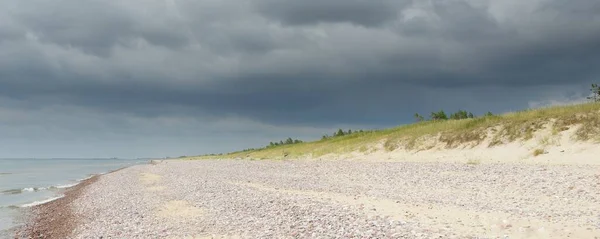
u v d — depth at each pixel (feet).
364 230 43.50
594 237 35.35
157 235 52.42
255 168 153.07
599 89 114.52
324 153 177.78
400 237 39.52
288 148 265.75
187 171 175.22
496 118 123.95
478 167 88.58
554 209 47.70
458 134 124.88
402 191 70.69
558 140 95.14
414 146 135.13
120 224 62.54
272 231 48.26
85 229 62.54
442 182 77.05
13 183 178.81
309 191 77.20
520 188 63.36
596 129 90.43
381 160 133.59
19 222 76.74
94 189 127.44
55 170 339.77
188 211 67.67
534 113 114.62
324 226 47.03
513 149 102.22
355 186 81.46
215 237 48.73
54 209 90.74
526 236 37.01
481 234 38.47
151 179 147.13
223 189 87.92
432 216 47.55
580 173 66.95
